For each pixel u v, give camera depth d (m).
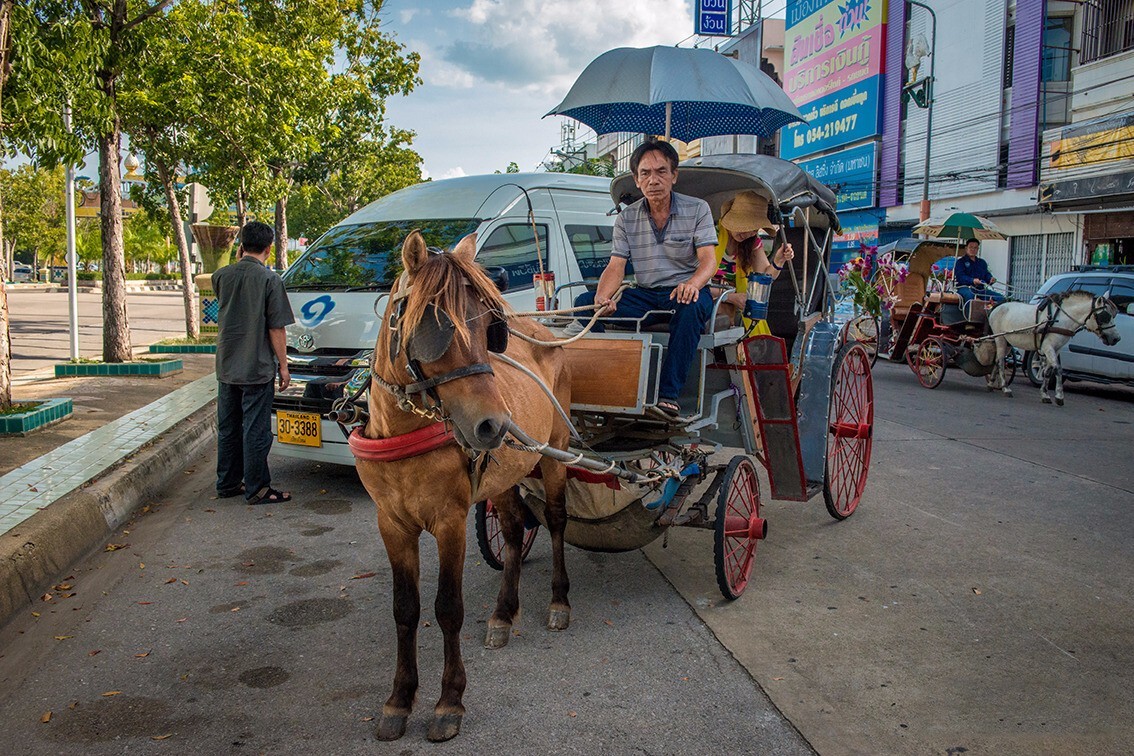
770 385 5.04
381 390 3.21
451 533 3.30
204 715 3.50
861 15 25.62
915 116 23.81
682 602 4.73
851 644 4.16
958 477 7.49
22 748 3.24
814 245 6.05
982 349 12.80
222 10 14.02
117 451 7.08
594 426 5.02
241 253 6.47
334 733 3.37
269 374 6.49
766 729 3.38
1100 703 3.58
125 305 12.03
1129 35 17.44
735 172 5.21
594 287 7.80
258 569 5.19
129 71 10.84
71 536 5.28
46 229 52.28
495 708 3.55
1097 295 11.77
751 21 34.09
